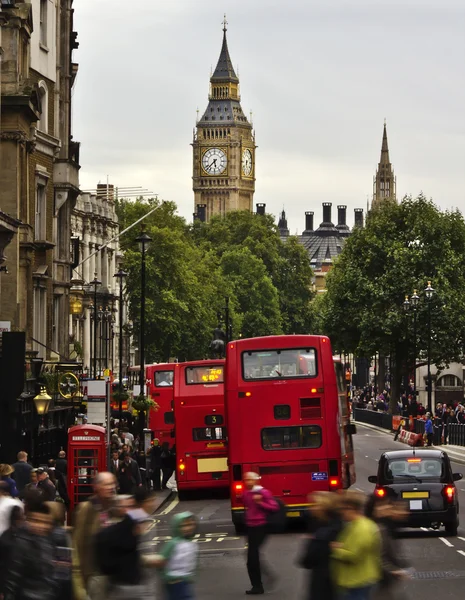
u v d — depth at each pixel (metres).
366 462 83.50
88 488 47.91
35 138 68.06
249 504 28.84
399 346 132.12
